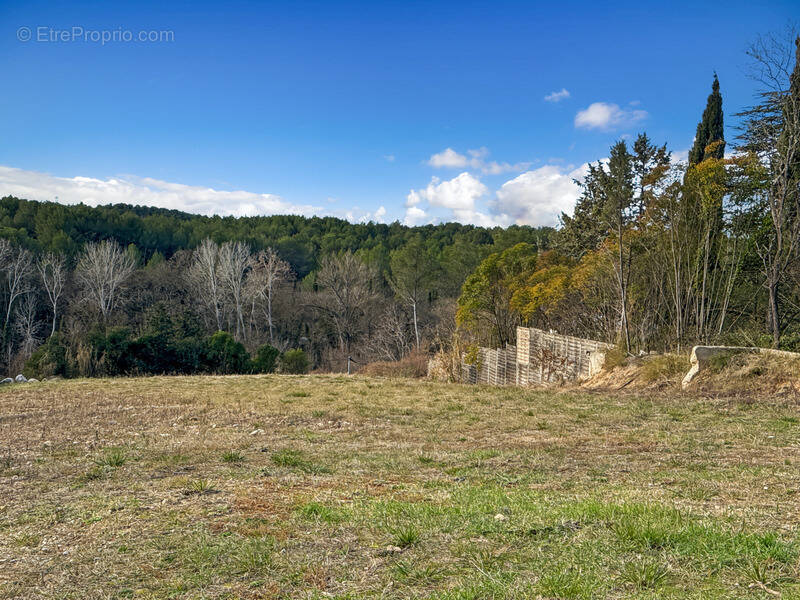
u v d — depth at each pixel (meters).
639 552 4.48
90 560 4.94
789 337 21.23
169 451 9.73
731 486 6.73
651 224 26.19
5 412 14.68
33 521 6.10
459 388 19.50
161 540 5.33
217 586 4.32
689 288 24.11
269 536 5.29
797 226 21.89
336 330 63.84
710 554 4.30
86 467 8.62
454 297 64.44
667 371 17.17
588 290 33.12
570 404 15.04
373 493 6.90
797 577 3.88
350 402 16.30
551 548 4.70
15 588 4.43
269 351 39.03
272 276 62.97
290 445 10.38
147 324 36.59
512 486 7.28
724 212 24.31
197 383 21.77
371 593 4.04
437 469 8.41
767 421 11.45
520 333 31.03
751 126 23.33
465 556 4.62
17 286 52.44
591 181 42.84
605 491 6.71
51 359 32.03
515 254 44.94
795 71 20.31
